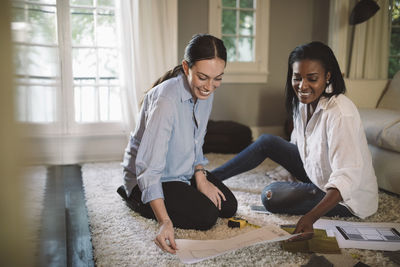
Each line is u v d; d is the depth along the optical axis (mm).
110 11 3398
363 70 3668
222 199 1893
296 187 1892
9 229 451
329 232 1634
